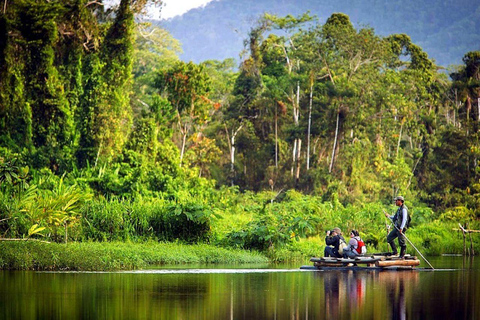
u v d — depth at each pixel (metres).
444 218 51.34
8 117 51.41
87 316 15.11
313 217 32.47
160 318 14.92
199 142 69.25
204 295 18.30
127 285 20.11
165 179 46.50
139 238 31.59
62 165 51.91
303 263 28.73
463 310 16.39
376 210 42.03
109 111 54.91
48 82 52.84
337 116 71.25
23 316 15.09
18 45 52.06
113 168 49.38
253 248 31.38
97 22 57.69
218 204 48.19
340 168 68.50
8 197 30.45
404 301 17.62
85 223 31.34
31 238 28.30
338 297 18.11
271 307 16.44
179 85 62.31
